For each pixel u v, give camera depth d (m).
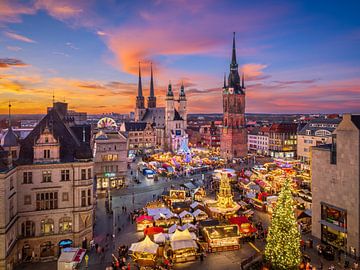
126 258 50.59
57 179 52.47
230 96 178.38
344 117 51.66
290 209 41.56
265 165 123.81
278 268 40.62
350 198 50.53
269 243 42.41
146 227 60.25
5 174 43.75
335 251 52.19
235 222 59.34
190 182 99.94
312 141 149.25
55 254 51.72
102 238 58.69
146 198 88.62
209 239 53.25
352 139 50.12
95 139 102.69
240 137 179.88
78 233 52.81
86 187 54.19
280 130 180.75
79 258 44.34
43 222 51.62
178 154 159.50
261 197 78.06
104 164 101.69
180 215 65.81
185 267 47.38
